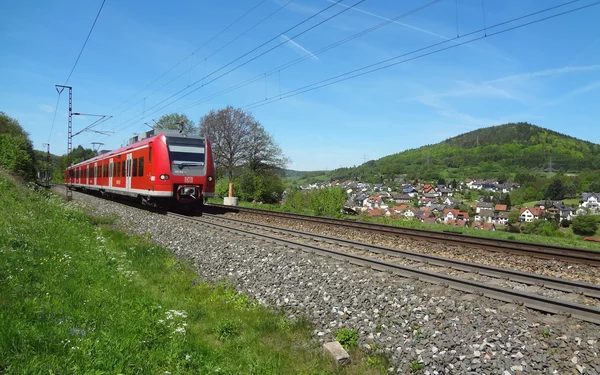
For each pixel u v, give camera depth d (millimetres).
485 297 6910
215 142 49500
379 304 6867
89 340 4969
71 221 15953
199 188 20594
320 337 6359
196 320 7105
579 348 5020
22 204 16438
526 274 8195
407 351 5539
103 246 11680
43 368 4160
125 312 6477
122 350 4984
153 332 5766
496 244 11789
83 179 40375
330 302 7309
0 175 22359
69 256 9406
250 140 48000
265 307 7840
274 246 11336
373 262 9242
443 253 11359
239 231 13984
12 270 7184
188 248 12391
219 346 6160
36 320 5328
